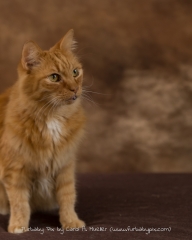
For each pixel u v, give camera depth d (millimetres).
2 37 6230
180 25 6434
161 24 6438
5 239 2973
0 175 3287
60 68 3227
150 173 5090
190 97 6133
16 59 6195
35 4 6363
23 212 3236
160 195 4094
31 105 3178
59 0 6398
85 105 6098
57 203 3594
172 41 6383
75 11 6422
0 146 3273
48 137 3207
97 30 6383
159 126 6031
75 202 3678
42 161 3227
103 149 5961
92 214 3605
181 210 3629
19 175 3227
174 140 5957
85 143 5953
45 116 3195
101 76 6238
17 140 3168
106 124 6043
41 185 3377
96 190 4301
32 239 2961
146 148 5949
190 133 5965
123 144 5977
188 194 4098
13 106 3246
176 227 3213
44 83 3174
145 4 6480
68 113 3283
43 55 3256
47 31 6359
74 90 3217
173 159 5859
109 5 6457
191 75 6234
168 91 6172
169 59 6316
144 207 3742
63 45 3430
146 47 6359
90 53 6312
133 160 5906
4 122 3301
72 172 3395
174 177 4820
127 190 4293
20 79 3227
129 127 6035
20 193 3248
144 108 6113
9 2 6305
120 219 3434
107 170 5891
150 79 6223
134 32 6406
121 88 6191
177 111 6082
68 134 3283
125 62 6301
